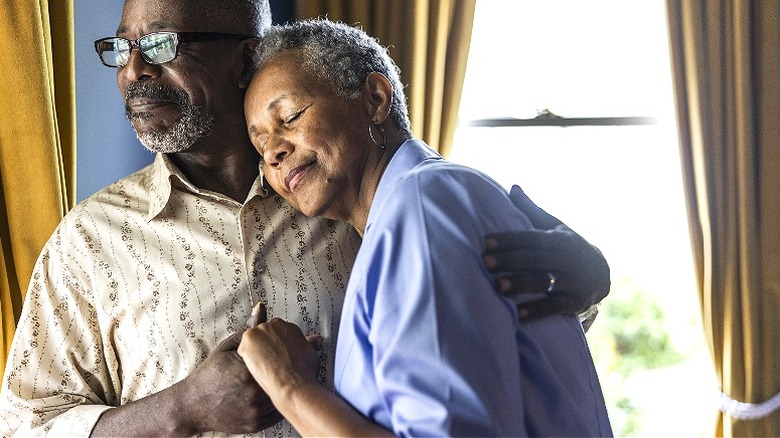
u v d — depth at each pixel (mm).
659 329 4543
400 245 1294
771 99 3725
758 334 3697
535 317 1322
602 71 3934
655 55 3930
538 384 1312
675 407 4562
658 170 4023
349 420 1318
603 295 1444
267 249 1800
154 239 1793
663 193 4047
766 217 3721
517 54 3939
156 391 1758
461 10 3600
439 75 3566
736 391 3668
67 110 2557
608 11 3934
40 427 1728
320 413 1339
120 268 1781
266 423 1619
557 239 1369
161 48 1784
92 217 1814
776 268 3705
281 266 1799
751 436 3672
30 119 2402
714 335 3727
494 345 1223
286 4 3459
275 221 1815
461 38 3600
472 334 1218
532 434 1285
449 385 1194
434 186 1333
